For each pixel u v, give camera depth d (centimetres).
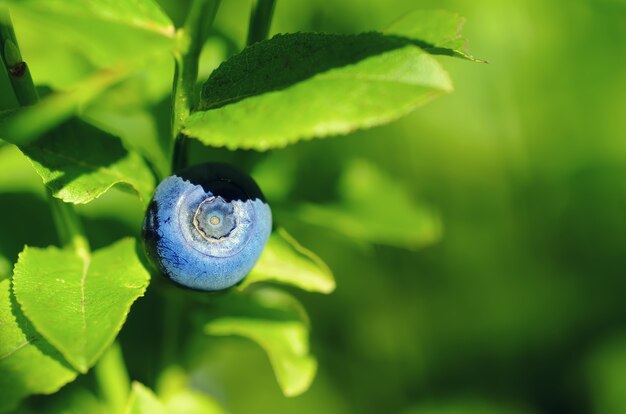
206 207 11
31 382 11
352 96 10
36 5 11
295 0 17
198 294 12
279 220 14
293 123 10
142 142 13
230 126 10
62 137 11
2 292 11
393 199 14
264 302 13
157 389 13
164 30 11
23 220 13
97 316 11
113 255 11
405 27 11
